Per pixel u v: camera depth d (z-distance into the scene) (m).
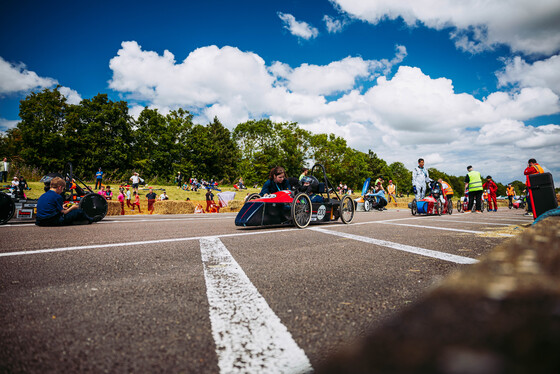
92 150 39.22
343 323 1.48
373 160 86.62
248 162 60.31
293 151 58.12
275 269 2.50
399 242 3.87
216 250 3.31
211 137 70.75
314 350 1.23
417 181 11.05
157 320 1.51
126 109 43.12
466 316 0.19
